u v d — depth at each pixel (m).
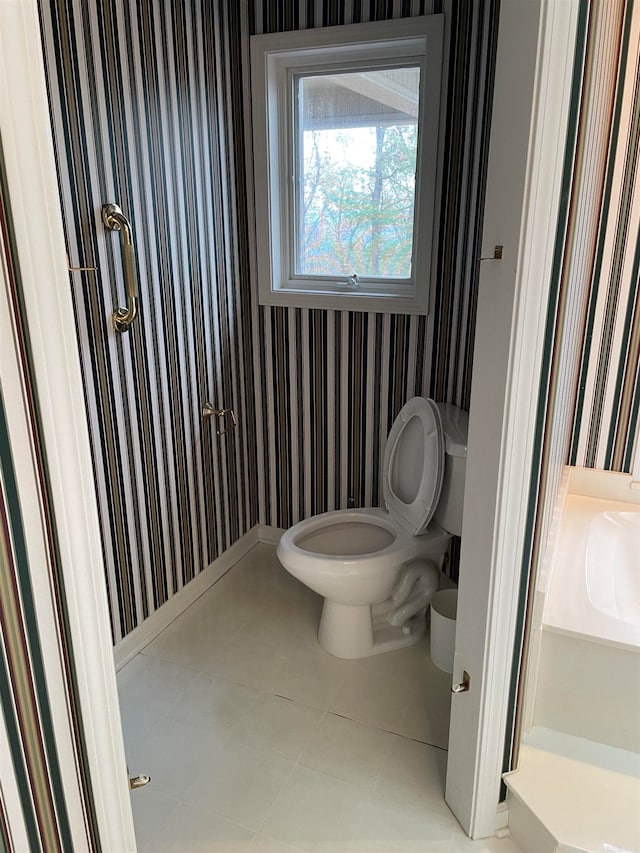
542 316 1.20
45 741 0.79
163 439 2.22
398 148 2.32
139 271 1.98
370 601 2.13
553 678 1.64
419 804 1.63
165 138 2.03
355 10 2.18
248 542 2.91
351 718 1.92
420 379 2.46
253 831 1.56
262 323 2.69
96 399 1.86
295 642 2.28
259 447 2.86
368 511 2.41
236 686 2.06
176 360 2.23
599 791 1.50
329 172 2.48
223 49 2.28
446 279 2.29
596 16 1.14
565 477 2.36
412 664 2.17
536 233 1.14
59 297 0.70
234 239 2.50
